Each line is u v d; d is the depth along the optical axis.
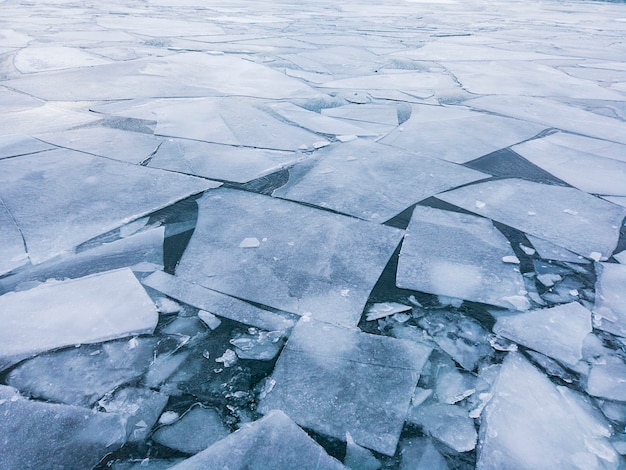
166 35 12.02
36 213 3.26
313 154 4.47
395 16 19.89
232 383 2.06
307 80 7.71
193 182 3.79
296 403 1.98
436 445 1.83
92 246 2.94
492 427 1.90
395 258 2.89
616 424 1.93
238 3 23.23
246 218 3.28
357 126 5.39
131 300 2.48
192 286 2.61
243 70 8.16
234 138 4.80
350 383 2.06
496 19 20.16
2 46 9.47
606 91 7.64
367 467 1.76
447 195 3.71
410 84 7.74
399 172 4.10
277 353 2.20
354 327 2.35
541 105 6.62
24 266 2.74
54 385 2.02
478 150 4.69
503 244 3.07
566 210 3.53
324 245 2.99
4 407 1.92
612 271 2.83
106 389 2.01
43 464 1.74
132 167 4.02
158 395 2.00
